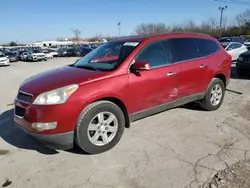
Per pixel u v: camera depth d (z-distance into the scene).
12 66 24.80
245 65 9.43
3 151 3.70
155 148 3.65
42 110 3.11
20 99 3.42
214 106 5.24
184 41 4.62
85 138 3.34
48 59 36.72
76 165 3.26
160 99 4.15
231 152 3.48
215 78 5.17
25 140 4.07
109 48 4.30
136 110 3.88
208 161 3.26
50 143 3.24
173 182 2.84
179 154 3.46
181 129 4.32
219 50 5.29
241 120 4.70
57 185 2.86
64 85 3.23
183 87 4.48
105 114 3.53
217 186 2.75
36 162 3.36
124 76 3.64
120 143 3.83
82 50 42.12
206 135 4.06
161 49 4.20
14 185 2.87
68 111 3.16
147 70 3.69
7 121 5.02
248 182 2.80
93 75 3.48
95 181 2.91
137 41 4.07
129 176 2.98
